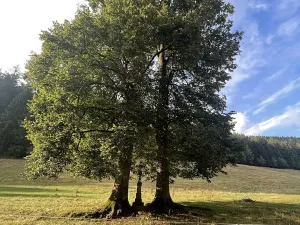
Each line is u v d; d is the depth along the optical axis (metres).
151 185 38.91
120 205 15.27
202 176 16.91
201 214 16.48
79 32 13.55
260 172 71.19
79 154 13.32
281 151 106.19
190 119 15.58
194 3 17.38
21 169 48.28
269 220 15.72
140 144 14.46
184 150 15.06
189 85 17.69
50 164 13.29
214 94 17.22
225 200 23.78
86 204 18.98
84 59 13.52
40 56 15.49
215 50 17.84
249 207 20.09
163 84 16.03
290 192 43.81
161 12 14.84
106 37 13.59
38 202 19.84
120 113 13.53
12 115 64.44
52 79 14.05
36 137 13.84
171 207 16.84
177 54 16.48
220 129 16.03
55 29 14.50
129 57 13.93
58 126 13.84
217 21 18.53
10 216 14.78
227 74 18.44
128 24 13.76
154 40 15.08
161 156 15.67
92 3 16.95
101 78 14.15
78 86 13.16
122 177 15.66
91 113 13.87
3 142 62.19
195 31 14.96
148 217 14.88
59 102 13.20
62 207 17.64
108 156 12.82
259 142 107.19
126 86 14.52
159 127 15.33
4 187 32.12
